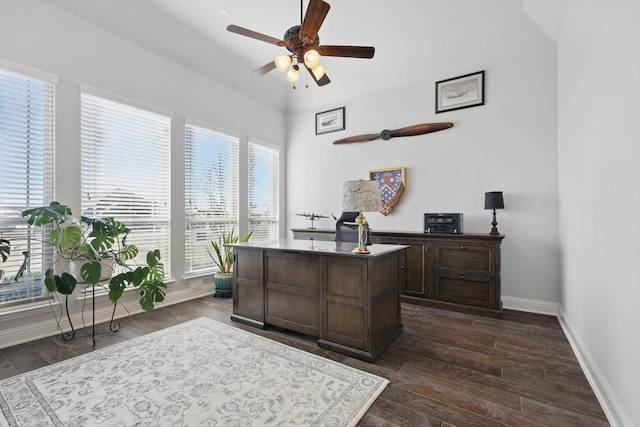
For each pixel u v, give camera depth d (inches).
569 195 114.3
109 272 119.1
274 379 80.9
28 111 109.3
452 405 71.1
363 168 190.9
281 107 224.1
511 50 144.0
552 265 136.3
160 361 90.7
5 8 103.2
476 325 122.9
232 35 153.4
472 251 137.9
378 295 98.0
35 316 109.2
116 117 134.4
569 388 78.2
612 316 69.3
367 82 185.8
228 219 185.2
